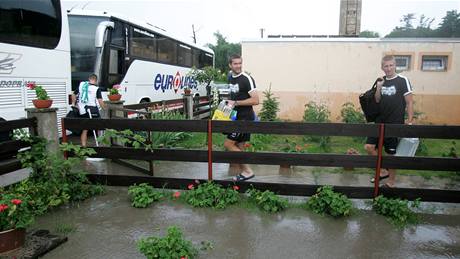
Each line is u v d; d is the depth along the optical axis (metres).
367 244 3.81
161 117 9.52
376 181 4.83
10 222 3.46
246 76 5.25
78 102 8.13
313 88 13.21
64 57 8.12
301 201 4.93
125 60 10.89
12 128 4.72
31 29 7.16
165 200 4.93
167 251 3.36
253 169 6.87
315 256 3.58
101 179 5.40
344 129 4.80
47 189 4.61
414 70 12.59
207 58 20.86
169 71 14.71
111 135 5.14
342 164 4.89
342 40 12.82
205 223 4.27
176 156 5.23
